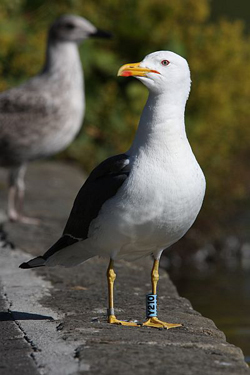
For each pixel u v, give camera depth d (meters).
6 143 10.42
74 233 5.84
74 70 10.88
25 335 5.29
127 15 14.76
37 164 14.03
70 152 14.38
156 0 14.70
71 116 10.81
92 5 14.95
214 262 13.00
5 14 14.12
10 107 10.52
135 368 4.56
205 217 13.66
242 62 14.51
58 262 6.06
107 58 14.38
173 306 6.31
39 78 10.87
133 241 5.59
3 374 4.52
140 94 14.09
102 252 5.78
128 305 6.29
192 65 14.05
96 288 6.86
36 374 4.50
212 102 13.91
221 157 14.02
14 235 9.14
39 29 14.76
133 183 5.42
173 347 5.02
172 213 5.43
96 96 14.30
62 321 5.66
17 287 6.84
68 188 12.42
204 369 4.60
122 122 14.09
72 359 4.73
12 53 13.98
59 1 15.03
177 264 12.88
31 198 11.59
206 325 5.80
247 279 11.45
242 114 14.51
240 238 13.71
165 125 5.49
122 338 5.14
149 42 14.74
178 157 5.46
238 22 14.80
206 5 15.01
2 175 13.32
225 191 14.18
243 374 4.56
